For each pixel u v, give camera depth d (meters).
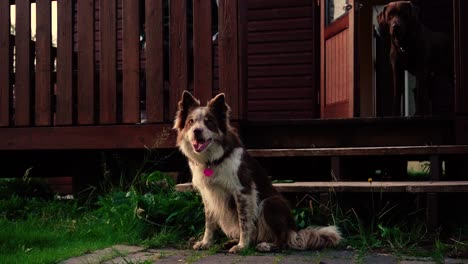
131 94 5.61
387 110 9.40
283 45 8.41
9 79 5.91
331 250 3.85
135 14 5.58
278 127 5.62
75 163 6.42
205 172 3.91
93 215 4.96
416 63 6.79
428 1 8.39
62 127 5.77
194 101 4.08
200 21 5.48
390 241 4.04
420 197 4.76
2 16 5.93
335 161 5.03
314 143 5.57
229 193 3.97
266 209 3.96
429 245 4.03
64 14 5.78
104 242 4.05
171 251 3.89
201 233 4.36
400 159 6.15
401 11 6.64
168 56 6.07
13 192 6.45
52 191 7.29
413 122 5.36
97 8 8.61
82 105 5.72
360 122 5.41
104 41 5.67
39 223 4.67
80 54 5.75
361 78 9.38
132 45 5.60
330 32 7.96
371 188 4.36
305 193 4.95
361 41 9.34
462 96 5.13
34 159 6.89
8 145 5.89
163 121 5.54
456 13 5.17
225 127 3.98
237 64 5.35
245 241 3.89
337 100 7.71
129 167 6.15
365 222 4.67
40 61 5.83
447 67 7.24
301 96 8.34
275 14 8.43
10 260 3.26
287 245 3.90
